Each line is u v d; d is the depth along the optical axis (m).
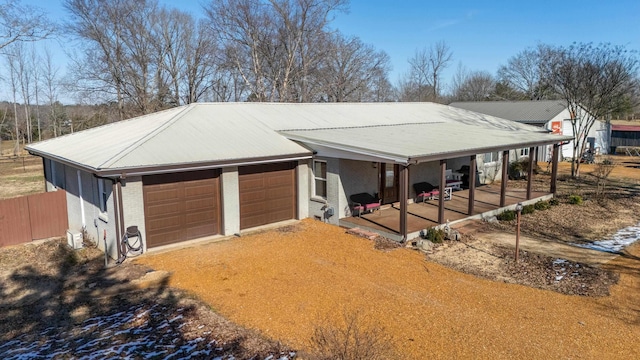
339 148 13.12
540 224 14.33
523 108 33.59
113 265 10.65
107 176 10.17
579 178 24.17
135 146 11.59
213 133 13.88
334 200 13.90
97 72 35.12
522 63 57.09
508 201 16.80
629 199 18.50
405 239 11.95
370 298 8.46
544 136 18.70
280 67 39.94
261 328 7.30
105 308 8.34
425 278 9.53
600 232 13.50
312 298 8.49
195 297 8.65
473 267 10.24
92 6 33.72
